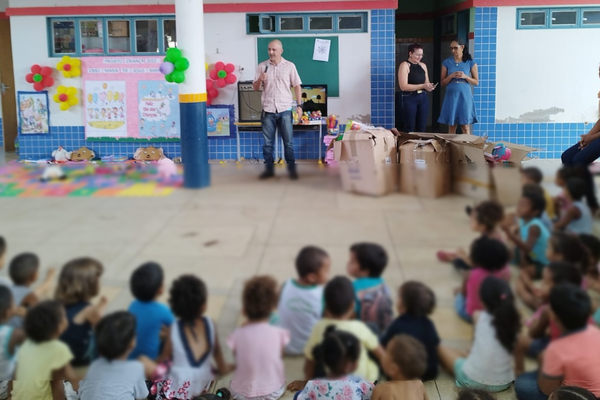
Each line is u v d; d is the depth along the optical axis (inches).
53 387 58.2
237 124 347.6
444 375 38.7
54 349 37.4
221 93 358.6
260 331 37.7
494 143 199.6
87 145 365.1
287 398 71.7
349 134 175.2
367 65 354.3
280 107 309.1
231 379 38.4
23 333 37.7
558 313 38.3
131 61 356.5
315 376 38.3
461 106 336.2
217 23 351.9
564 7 351.9
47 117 362.9
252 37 352.5
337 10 347.9
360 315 37.9
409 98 326.3
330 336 37.6
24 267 37.9
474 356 37.9
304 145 358.3
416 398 61.4
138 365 37.7
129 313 37.4
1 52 432.8
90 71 358.6
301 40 352.8
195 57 284.5
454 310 38.1
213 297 37.6
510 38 357.1
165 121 360.5
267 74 307.9
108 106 360.8
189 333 37.7
